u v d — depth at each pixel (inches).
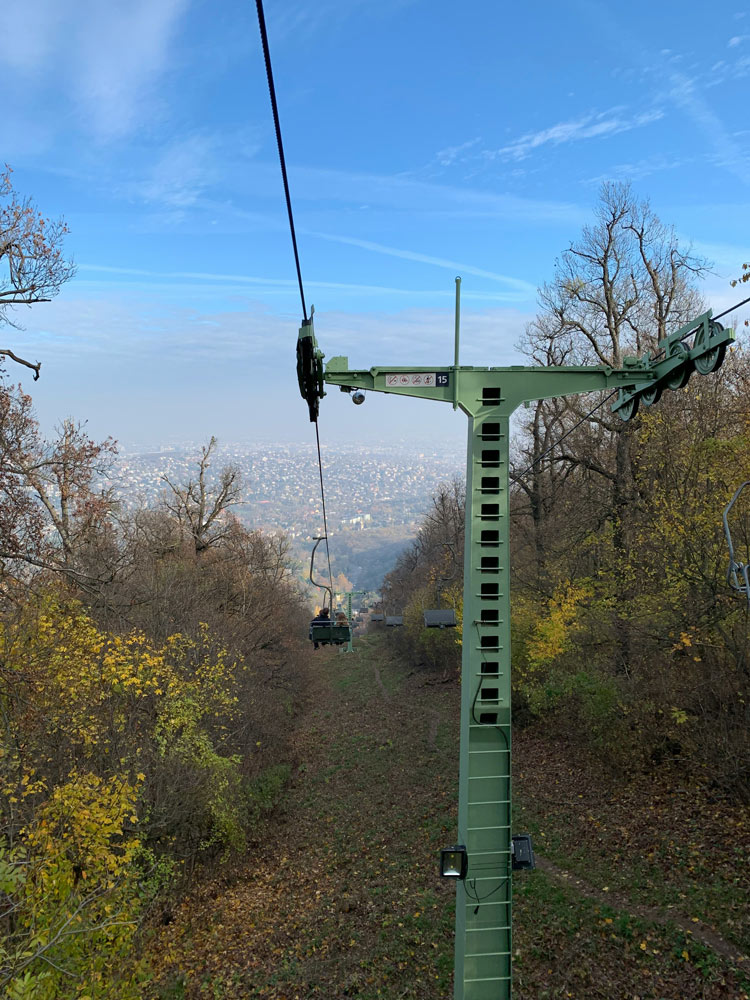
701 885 560.1
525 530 1443.2
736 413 768.3
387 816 951.6
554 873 653.9
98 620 889.5
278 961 630.5
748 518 691.4
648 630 832.3
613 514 1034.7
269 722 1343.5
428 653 1975.9
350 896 732.0
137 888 588.1
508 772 315.9
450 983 530.6
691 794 713.6
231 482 1753.2
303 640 3393.2
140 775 616.4
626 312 1138.0
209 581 1558.8
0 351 780.6
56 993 432.5
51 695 635.5
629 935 523.8
